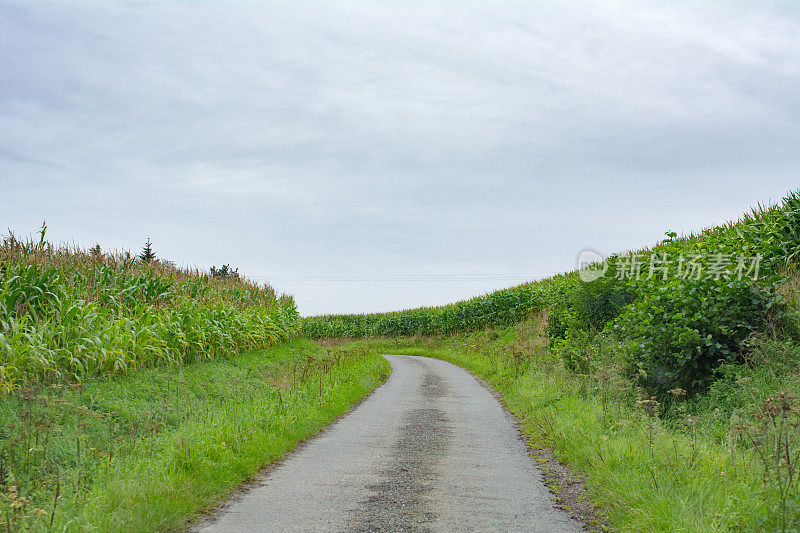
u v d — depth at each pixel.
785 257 13.77
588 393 12.30
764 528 4.55
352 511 5.78
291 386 13.70
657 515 5.09
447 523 5.45
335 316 58.34
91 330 11.57
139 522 4.97
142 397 10.71
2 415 7.92
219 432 8.12
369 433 10.14
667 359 10.85
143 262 17.95
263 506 5.94
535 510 5.91
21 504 4.76
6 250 12.90
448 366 27.02
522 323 33.91
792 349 9.57
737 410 7.87
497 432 10.41
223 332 17.98
